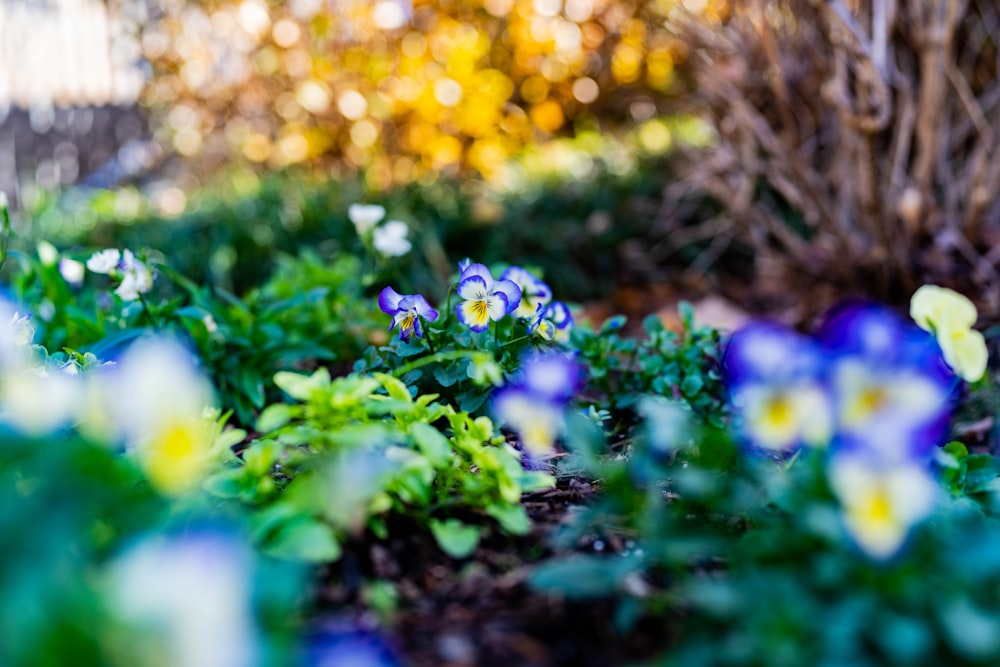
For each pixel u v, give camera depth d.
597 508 0.55
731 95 1.12
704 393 0.76
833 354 0.55
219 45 1.97
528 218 1.54
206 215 1.53
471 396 0.70
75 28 2.02
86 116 2.04
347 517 0.54
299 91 1.93
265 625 0.47
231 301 0.89
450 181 1.70
